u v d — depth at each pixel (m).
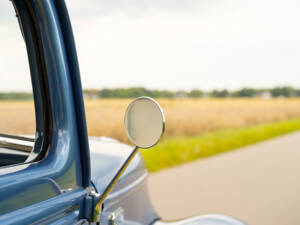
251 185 7.20
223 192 6.68
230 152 12.16
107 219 1.46
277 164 9.69
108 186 1.27
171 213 5.56
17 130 1.16
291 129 24.33
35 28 1.12
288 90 71.94
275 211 5.59
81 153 1.24
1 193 0.97
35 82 1.14
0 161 1.23
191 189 6.91
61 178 1.15
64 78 1.18
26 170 1.06
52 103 1.15
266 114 34.69
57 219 1.13
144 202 2.02
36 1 1.11
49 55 1.14
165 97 43.88
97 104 30.09
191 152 10.95
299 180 7.66
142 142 1.26
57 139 1.16
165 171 8.64
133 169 1.88
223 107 39.19
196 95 52.97
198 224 2.19
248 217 5.34
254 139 16.45
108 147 2.02
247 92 64.19
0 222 0.95
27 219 1.01
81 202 1.23
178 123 20.44
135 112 1.27
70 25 1.19
